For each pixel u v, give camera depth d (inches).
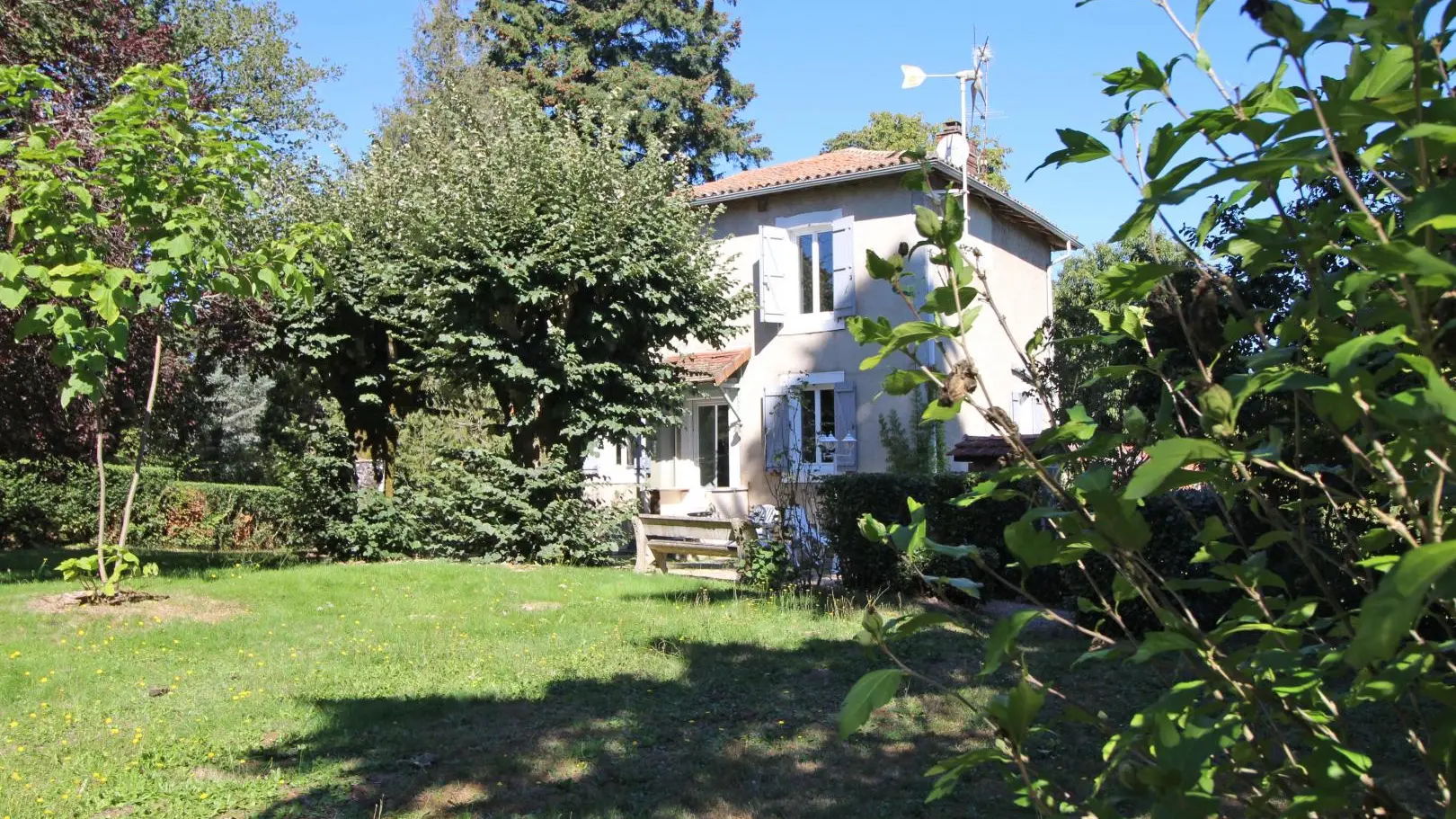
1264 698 56.0
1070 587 294.0
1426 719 56.1
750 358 745.0
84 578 395.5
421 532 586.9
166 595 379.2
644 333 571.8
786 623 354.3
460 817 176.9
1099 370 68.5
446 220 549.0
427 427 739.4
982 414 58.5
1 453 542.9
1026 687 54.7
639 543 518.9
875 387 678.5
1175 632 56.6
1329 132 46.2
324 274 327.3
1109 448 60.9
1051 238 831.1
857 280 693.9
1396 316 50.4
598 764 206.8
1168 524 275.0
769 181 741.9
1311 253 55.7
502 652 307.7
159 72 308.0
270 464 883.4
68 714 235.5
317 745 218.2
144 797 185.9
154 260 304.3
